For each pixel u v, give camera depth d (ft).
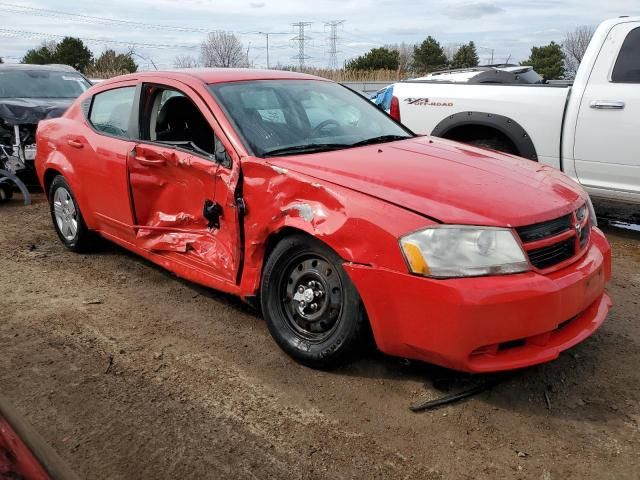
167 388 10.54
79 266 16.87
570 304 9.61
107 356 11.69
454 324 8.91
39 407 9.99
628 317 13.43
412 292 9.20
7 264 17.13
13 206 24.77
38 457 4.66
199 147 13.25
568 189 11.26
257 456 8.76
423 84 22.21
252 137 12.08
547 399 10.06
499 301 8.87
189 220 13.03
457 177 10.72
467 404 9.95
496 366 9.15
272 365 11.27
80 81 32.63
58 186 17.74
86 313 13.69
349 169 10.78
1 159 26.76
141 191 14.08
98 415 9.76
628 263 17.17
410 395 10.21
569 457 8.72
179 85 13.61
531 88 19.80
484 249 9.18
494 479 8.29
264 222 11.10
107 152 14.94
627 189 18.42
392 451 8.86
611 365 11.25
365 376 10.79
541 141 19.67
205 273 12.85
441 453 8.82
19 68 31.32
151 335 12.57
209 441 9.09
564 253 10.17
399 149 12.55
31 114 26.18
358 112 14.83
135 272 16.31
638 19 18.15
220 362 11.42
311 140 12.78
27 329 12.89
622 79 18.10
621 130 17.99
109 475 8.37
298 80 14.92
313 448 8.94
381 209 9.61
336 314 10.50
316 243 10.41
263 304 11.46
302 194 10.56
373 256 9.55
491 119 20.35
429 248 9.14
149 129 14.16
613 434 9.23
